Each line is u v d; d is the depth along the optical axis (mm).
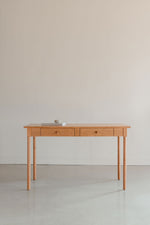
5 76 4602
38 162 4633
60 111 4598
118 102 4559
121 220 2344
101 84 4559
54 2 4551
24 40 4586
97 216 2428
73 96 4582
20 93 4605
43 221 2320
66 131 3205
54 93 4594
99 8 4527
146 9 4496
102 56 4551
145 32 4508
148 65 4523
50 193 3078
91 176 3836
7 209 2598
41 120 4605
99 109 4578
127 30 4523
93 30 4539
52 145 4625
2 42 4582
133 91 4547
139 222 2303
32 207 2648
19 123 4625
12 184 3441
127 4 4512
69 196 2975
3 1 4570
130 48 4523
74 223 2279
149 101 4539
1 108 4613
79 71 4570
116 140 4586
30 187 3311
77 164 4617
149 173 3986
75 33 4555
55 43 4570
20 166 4473
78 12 4539
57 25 4555
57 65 4586
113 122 4574
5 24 4582
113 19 4523
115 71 4547
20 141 4633
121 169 4262
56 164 4621
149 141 4566
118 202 2787
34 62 4586
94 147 4609
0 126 4629
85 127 3193
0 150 4645
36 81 4594
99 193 3076
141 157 4582
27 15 4570
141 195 3002
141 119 4555
